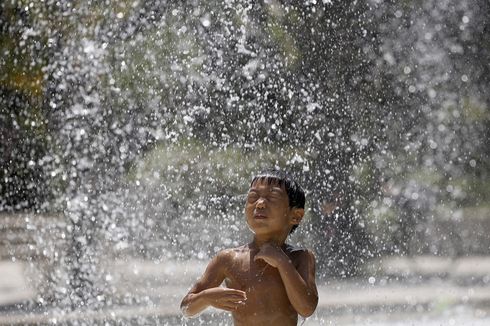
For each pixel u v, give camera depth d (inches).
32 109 621.9
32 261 573.3
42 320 472.7
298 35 612.7
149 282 522.3
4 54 617.6
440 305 521.7
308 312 255.0
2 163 631.8
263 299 257.8
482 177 816.3
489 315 502.9
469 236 779.4
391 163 696.4
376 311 490.9
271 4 606.2
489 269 686.5
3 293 558.9
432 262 709.3
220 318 416.5
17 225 640.4
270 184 264.1
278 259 253.0
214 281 263.3
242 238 527.5
